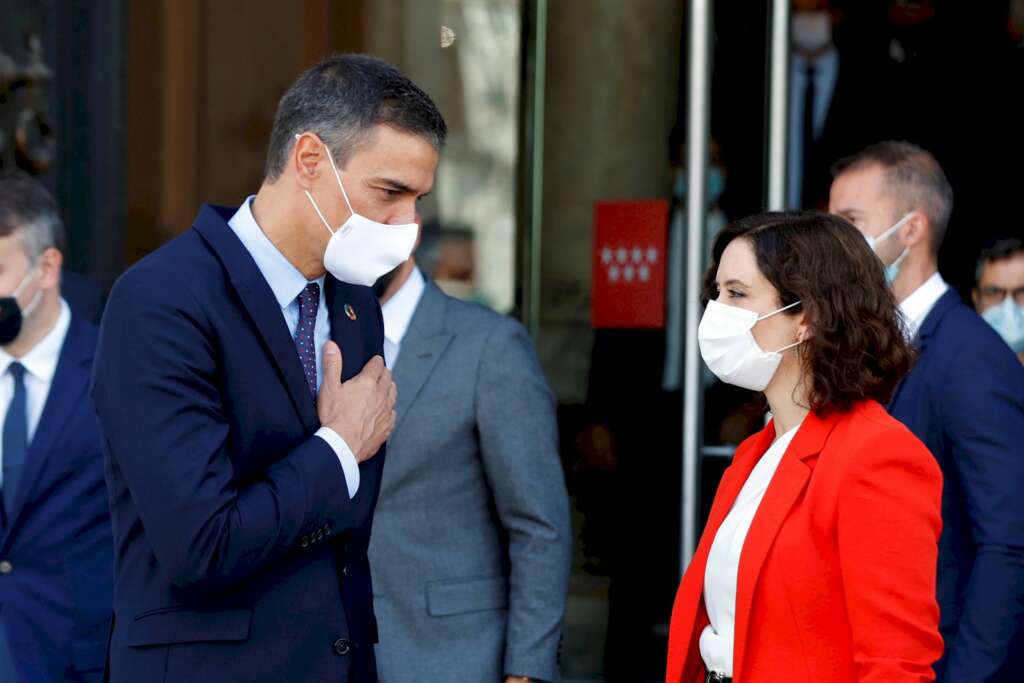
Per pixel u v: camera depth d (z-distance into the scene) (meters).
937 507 6.51
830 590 6.47
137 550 6.50
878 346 6.78
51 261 10.06
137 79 12.59
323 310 7.06
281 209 6.71
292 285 6.81
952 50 12.43
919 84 12.48
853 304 6.79
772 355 6.94
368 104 6.59
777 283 6.87
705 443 12.52
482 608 8.73
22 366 10.08
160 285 6.38
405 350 8.80
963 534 8.86
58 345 10.19
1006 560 8.45
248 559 6.25
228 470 6.31
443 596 8.65
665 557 12.66
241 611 6.46
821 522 6.51
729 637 6.82
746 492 7.02
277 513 6.30
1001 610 8.41
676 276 12.79
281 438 6.55
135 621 6.46
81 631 9.91
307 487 6.40
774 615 6.52
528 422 8.77
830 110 12.58
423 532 8.69
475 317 8.98
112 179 12.58
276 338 6.57
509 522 8.75
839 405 6.71
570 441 12.84
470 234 12.91
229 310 6.50
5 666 9.73
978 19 12.38
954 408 8.78
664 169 12.85
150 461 6.19
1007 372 8.86
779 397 7.06
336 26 12.68
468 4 12.88
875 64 12.52
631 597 12.69
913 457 6.46
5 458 9.95
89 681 9.89
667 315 12.77
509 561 8.97
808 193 12.60
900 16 12.48
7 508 9.89
